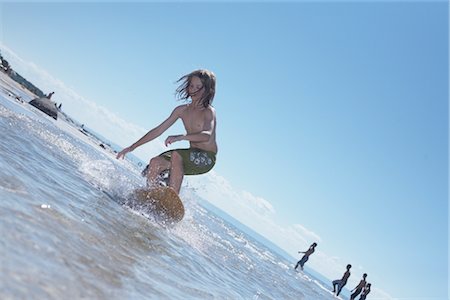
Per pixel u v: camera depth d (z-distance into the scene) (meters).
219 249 6.32
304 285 10.94
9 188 2.21
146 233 3.22
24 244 1.46
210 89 5.02
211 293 2.56
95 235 2.20
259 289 4.50
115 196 4.39
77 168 5.00
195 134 4.77
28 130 6.25
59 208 2.36
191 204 5.70
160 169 5.05
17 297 1.05
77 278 1.42
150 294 1.71
